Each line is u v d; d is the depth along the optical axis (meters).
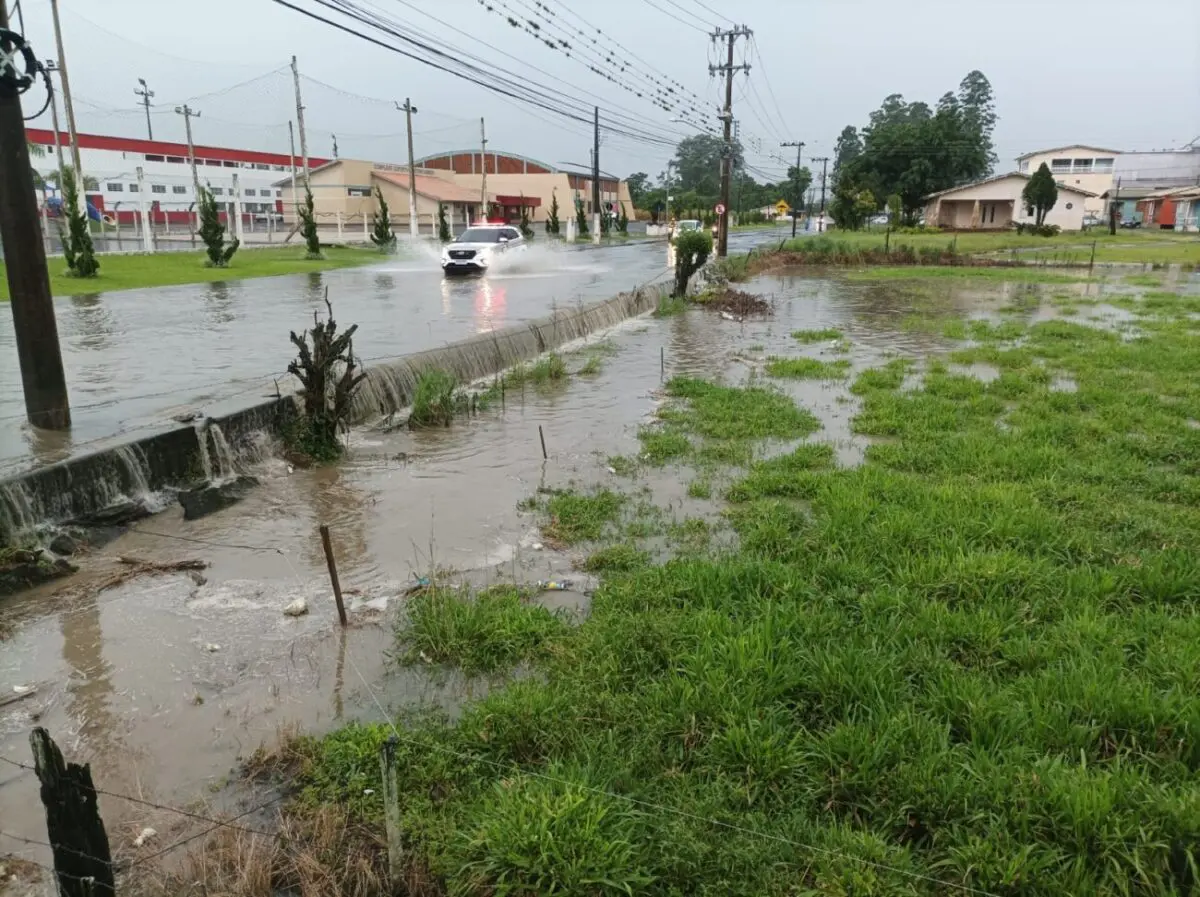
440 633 4.61
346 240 44.12
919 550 5.52
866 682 3.84
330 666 4.46
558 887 2.79
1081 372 11.75
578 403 10.59
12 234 6.67
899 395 10.74
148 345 11.95
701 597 4.91
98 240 38.12
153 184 50.72
